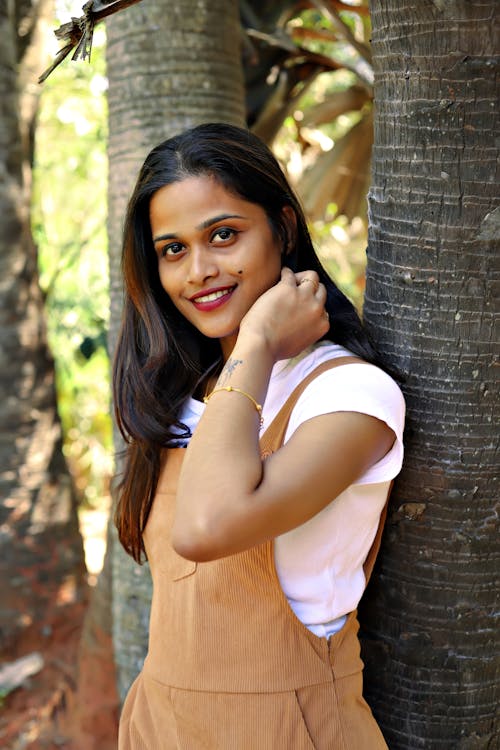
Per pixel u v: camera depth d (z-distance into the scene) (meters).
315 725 1.52
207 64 2.75
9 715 4.44
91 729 4.02
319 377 1.53
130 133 2.75
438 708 1.80
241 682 1.52
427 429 1.71
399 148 1.68
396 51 1.65
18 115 4.69
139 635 2.87
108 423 8.99
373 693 1.85
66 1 4.93
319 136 5.60
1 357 4.77
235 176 1.60
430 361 1.70
